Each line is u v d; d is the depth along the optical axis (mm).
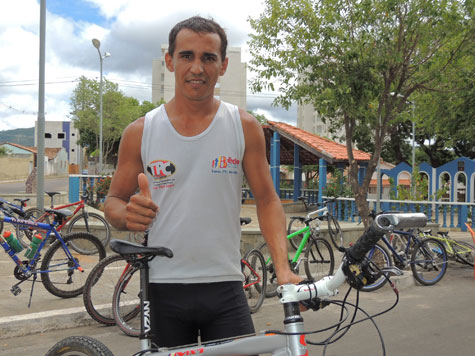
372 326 5148
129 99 58156
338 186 16609
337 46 7133
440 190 17031
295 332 1707
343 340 4688
